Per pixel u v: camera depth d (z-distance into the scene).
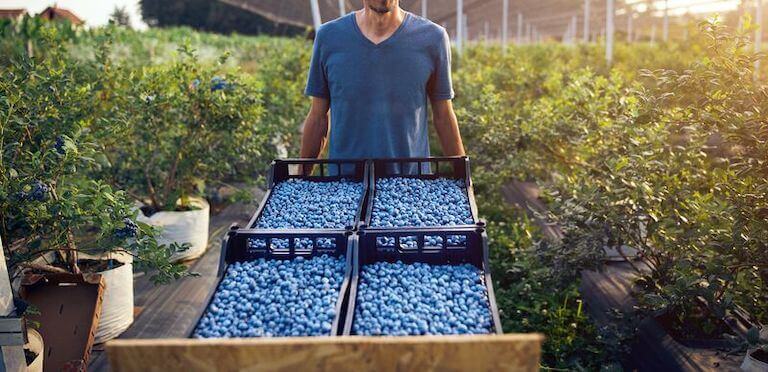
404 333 1.89
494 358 1.58
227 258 2.33
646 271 4.68
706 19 3.57
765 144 3.26
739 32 3.51
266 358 1.58
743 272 3.61
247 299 2.09
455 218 2.62
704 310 3.88
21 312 3.18
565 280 4.16
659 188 3.82
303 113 8.49
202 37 32.28
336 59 3.40
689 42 18.89
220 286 2.19
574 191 4.10
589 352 3.92
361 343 1.57
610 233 3.93
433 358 1.58
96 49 6.38
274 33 61.59
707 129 3.70
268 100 8.51
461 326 1.92
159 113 5.78
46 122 4.07
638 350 3.88
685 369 3.49
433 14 26.17
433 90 3.53
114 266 4.38
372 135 3.44
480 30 47.66
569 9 30.73
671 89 3.65
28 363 3.16
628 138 4.57
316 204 2.84
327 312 1.97
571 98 6.23
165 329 4.44
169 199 5.75
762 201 3.40
